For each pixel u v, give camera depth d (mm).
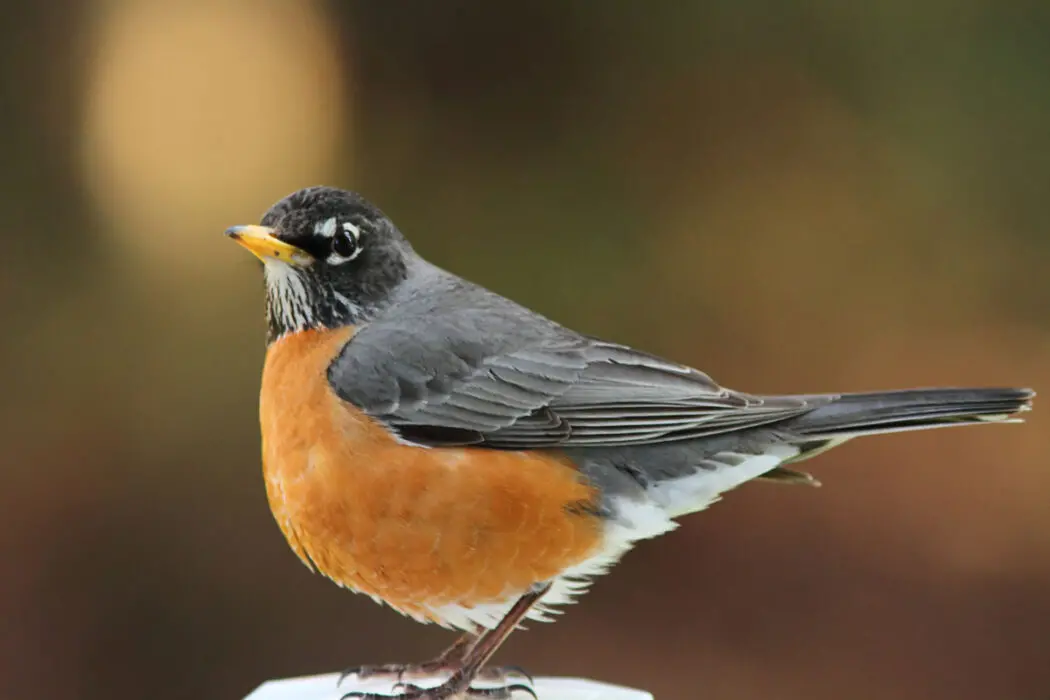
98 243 13531
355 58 14047
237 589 12320
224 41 14172
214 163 13977
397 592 6820
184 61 14117
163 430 12719
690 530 12906
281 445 6887
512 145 13797
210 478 12594
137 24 14086
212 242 13547
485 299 7594
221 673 12008
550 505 6777
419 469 6645
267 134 14086
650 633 12219
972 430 13156
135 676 11984
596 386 7125
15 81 13797
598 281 13469
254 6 14328
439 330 7188
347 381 6902
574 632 12266
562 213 13625
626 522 6988
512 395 7043
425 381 6980
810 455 7254
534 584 6832
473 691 7074
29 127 13758
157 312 13180
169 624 12180
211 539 12453
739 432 7121
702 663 11898
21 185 13594
